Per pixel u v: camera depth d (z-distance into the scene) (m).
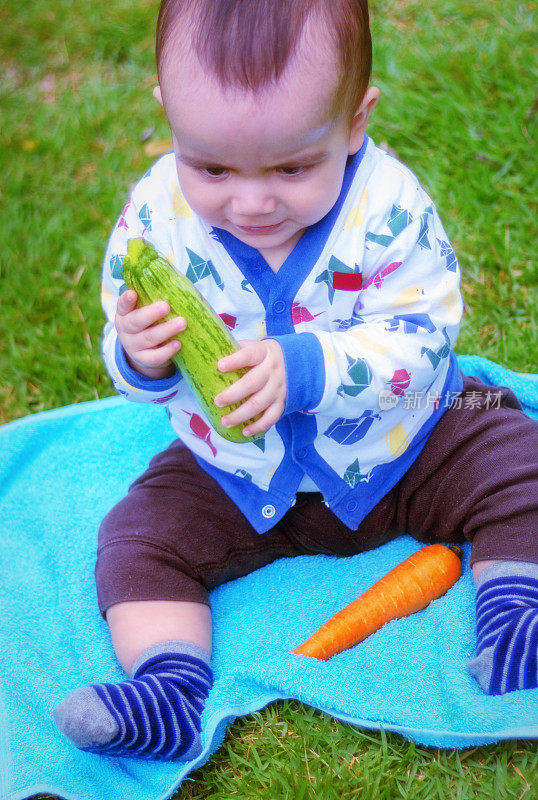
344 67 2.02
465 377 2.84
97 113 4.96
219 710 2.29
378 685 2.37
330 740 2.29
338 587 2.70
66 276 4.12
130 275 2.12
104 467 3.24
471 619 2.52
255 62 1.94
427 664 2.41
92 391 3.62
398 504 2.71
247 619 2.63
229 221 2.23
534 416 3.21
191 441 2.62
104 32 5.54
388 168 2.42
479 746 2.24
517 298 3.68
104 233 4.29
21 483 3.20
